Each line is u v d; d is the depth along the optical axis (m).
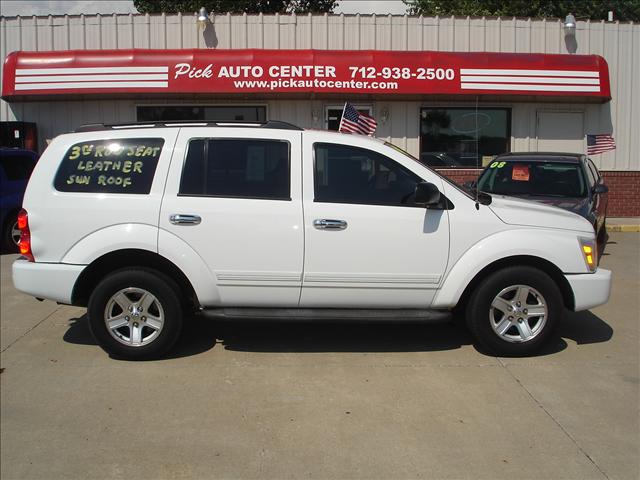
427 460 3.69
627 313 6.98
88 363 5.26
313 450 3.80
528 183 8.98
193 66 13.28
